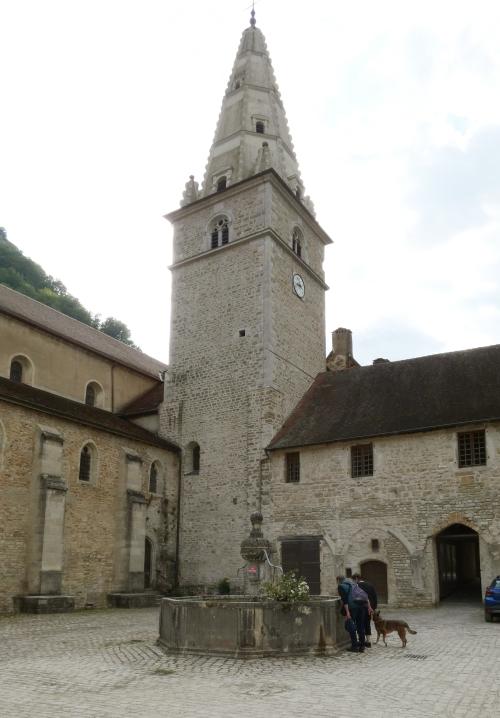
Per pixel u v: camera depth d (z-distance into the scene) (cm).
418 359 2981
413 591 2289
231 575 2703
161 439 3048
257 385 2898
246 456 2820
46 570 2136
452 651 1259
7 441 2166
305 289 3362
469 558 3206
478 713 775
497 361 2694
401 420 2528
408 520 2366
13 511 2147
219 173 3434
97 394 3216
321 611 1226
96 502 2489
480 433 2325
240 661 1134
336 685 939
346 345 3625
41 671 1059
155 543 2795
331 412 2833
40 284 8381
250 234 3141
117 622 1823
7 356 2728
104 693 893
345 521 2489
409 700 845
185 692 897
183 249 3391
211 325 3152
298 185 3522
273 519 2650
